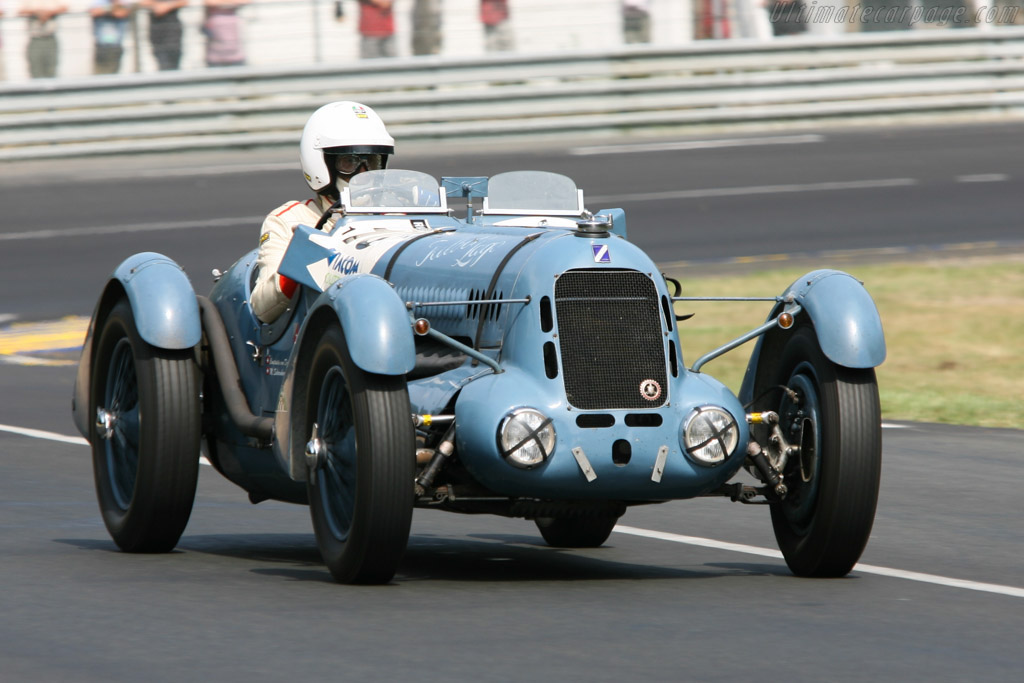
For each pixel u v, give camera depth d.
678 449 19.77
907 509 28.12
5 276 62.19
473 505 20.42
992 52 100.06
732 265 63.88
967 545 24.78
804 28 100.81
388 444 18.95
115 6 89.69
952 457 34.09
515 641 17.31
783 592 20.33
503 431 19.25
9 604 19.30
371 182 25.11
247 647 16.98
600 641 17.34
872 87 97.81
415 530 26.95
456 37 93.00
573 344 19.89
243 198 76.50
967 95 99.56
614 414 19.61
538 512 20.56
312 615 18.55
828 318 20.53
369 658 16.50
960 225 72.94
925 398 42.84
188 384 22.58
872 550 24.22
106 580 20.88
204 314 25.06
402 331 19.17
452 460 20.45
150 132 87.44
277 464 22.75
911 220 73.69
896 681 15.86
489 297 20.86
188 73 87.62
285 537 25.33
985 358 49.06
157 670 16.03
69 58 89.38
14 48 88.62
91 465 32.09
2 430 36.53
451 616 18.56
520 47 94.06
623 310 20.25
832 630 18.08
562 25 94.69
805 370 21.22
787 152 89.06
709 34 96.81
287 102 88.94
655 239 68.81
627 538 25.47
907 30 102.00
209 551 23.64
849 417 20.22
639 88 93.31
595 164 84.31
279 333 23.17
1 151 85.81
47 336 53.12
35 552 23.12
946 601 19.95
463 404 19.80
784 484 20.98
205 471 32.22
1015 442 36.19
